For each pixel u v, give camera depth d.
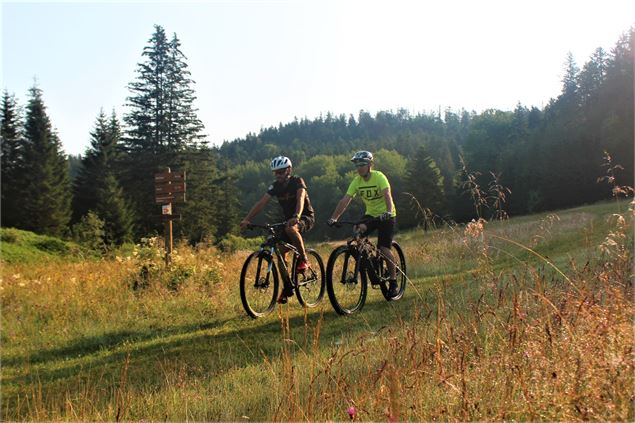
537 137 76.19
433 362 4.00
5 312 7.84
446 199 64.44
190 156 43.00
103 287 9.16
